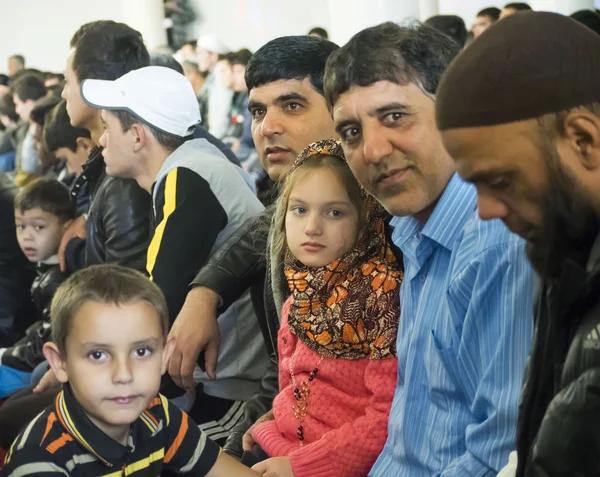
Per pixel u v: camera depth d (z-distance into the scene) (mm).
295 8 10836
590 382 805
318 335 1599
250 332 2174
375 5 5234
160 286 2059
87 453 1341
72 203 3020
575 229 859
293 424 1627
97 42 2676
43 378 2463
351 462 1530
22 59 9984
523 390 1005
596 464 804
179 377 1928
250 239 2023
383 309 1539
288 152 1919
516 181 875
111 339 1292
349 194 1572
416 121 1324
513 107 852
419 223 1462
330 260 1597
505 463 1212
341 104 1362
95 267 1384
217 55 7879
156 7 9562
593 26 2645
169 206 2127
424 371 1405
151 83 2316
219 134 6992
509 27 875
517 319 1211
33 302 3287
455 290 1308
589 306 851
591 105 844
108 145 2348
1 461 2281
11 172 5781
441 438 1360
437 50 1322
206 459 1482
